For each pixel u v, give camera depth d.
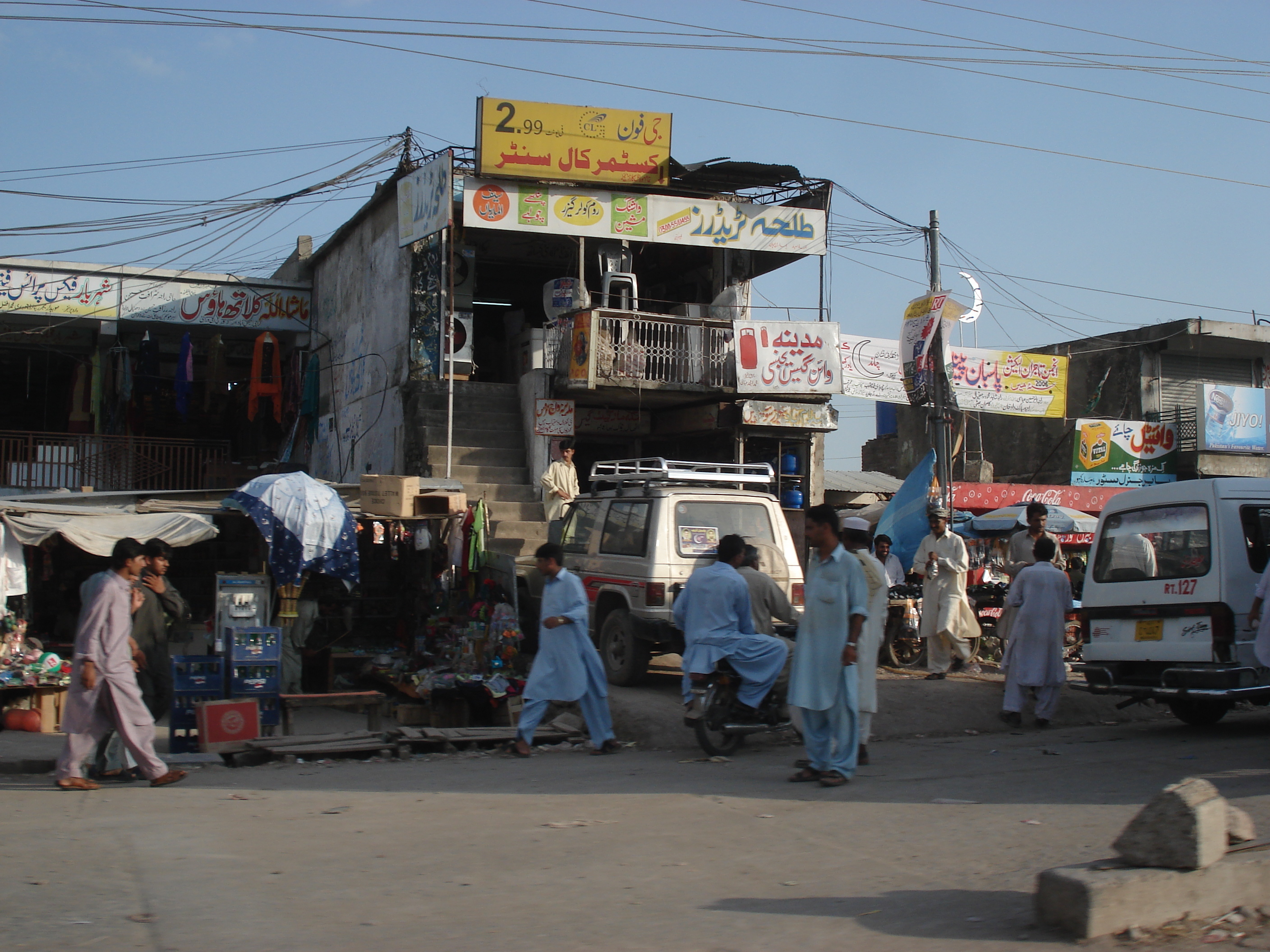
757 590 8.84
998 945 3.87
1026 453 26.00
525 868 4.89
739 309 17.91
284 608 11.01
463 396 17.28
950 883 4.64
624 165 16.89
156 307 21.11
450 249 16.83
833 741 7.08
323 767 8.16
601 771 7.78
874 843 5.35
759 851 5.20
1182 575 9.12
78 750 7.06
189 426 23.08
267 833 5.64
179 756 8.59
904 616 12.73
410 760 8.56
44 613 13.05
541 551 8.81
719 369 16.80
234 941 3.87
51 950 3.77
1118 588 9.62
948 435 15.14
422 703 10.94
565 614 8.74
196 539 11.02
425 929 4.01
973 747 8.92
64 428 23.92
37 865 4.95
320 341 22.02
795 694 7.12
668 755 8.66
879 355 18.12
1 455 19.58
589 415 17.80
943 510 14.59
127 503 11.83
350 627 13.41
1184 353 24.62
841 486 22.73
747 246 17.50
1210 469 22.70
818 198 18.06
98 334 21.02
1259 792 6.55
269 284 22.11
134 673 7.36
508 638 11.36
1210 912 4.12
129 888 4.55
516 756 8.66
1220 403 22.83
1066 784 6.98
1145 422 22.89
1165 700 9.42
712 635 8.30
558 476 14.67
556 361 17.08
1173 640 9.15
